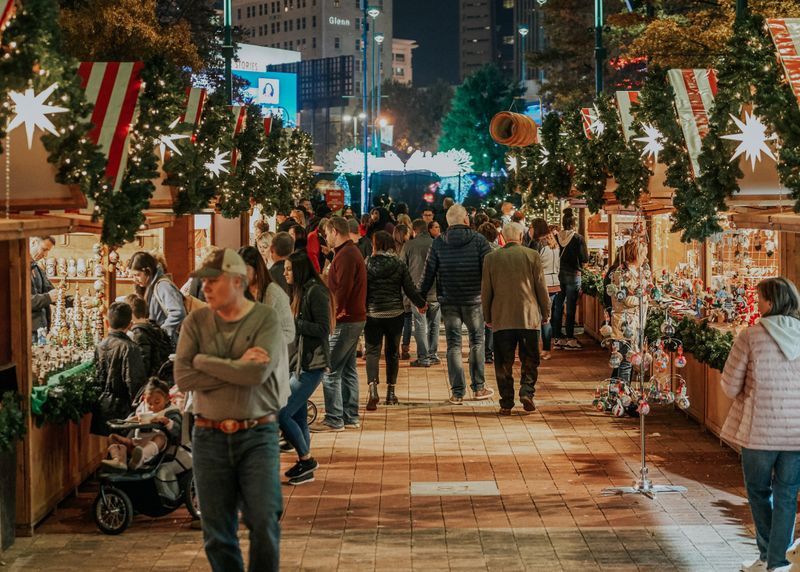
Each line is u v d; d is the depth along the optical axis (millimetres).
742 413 7102
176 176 10820
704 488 9477
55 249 14938
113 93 9031
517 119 18703
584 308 20938
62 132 7465
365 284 11852
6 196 7555
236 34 46344
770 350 6984
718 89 8953
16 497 8148
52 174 7566
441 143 95875
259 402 6094
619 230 19312
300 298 9742
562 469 10180
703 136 9992
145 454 8242
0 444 7484
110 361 9211
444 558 7598
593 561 7531
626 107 13445
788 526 6973
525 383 12891
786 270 10055
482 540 8016
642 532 8211
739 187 9031
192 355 6090
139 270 10555
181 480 8352
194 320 6141
